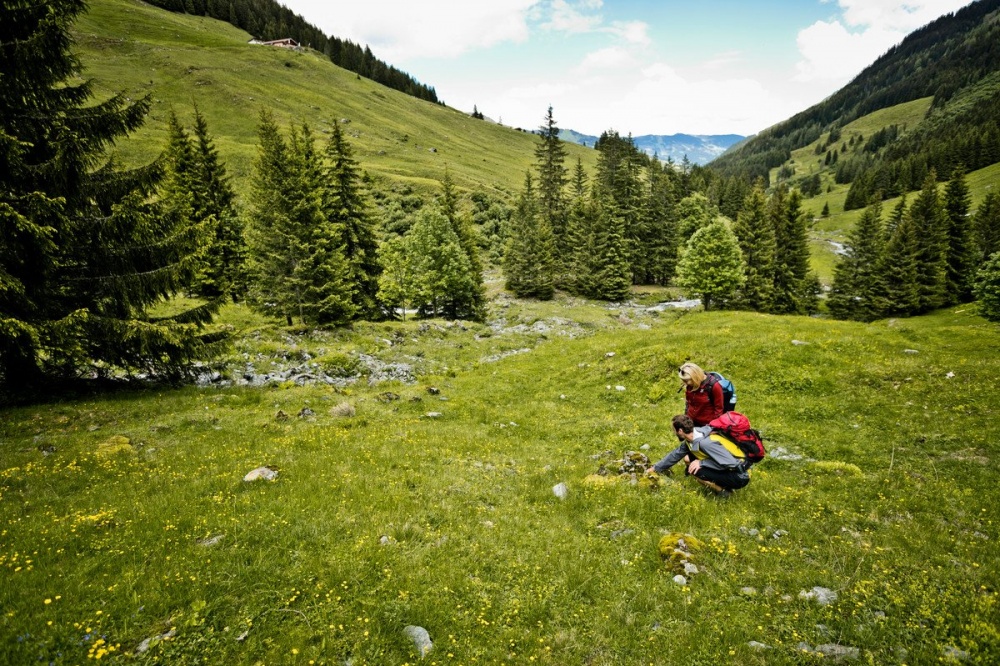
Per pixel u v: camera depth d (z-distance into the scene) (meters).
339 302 36.94
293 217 36.38
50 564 6.57
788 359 19.88
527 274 68.12
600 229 70.62
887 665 5.01
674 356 21.80
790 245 68.69
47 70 14.57
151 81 165.62
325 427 14.88
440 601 6.13
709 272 57.53
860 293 70.88
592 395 20.73
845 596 6.08
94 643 5.06
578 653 5.36
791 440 13.30
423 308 57.53
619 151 86.88
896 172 180.38
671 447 12.90
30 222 13.32
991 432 11.92
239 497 8.97
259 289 37.84
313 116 179.62
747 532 7.98
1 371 16.75
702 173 171.12
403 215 109.44
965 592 5.98
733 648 5.31
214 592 6.07
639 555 7.28
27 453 11.67
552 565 7.04
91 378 18.89
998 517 8.23
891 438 12.76
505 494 9.87
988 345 23.41
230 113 159.50
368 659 5.20
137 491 9.33
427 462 11.68
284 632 5.50
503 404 20.33
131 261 17.34
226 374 21.72
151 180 17.44
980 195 136.25
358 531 7.71
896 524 8.15
